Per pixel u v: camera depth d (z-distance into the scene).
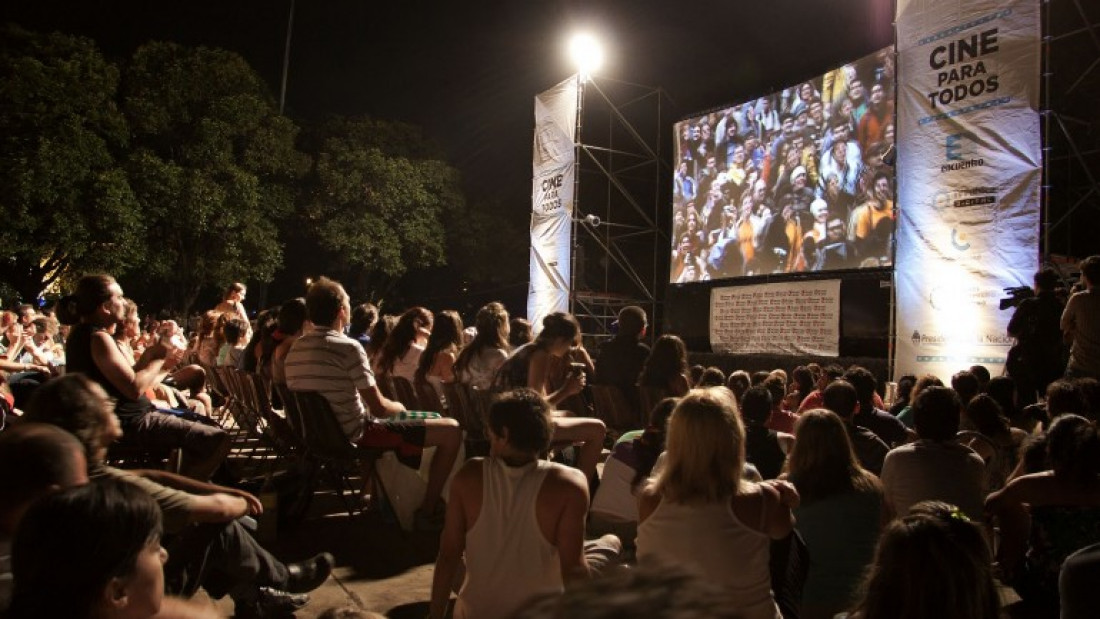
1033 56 7.85
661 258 16.86
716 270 12.94
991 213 8.10
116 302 3.80
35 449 1.76
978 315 8.16
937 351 8.50
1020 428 4.95
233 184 17.86
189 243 18.39
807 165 11.55
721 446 2.29
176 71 17.30
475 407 4.90
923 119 8.73
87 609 1.22
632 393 6.05
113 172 15.38
